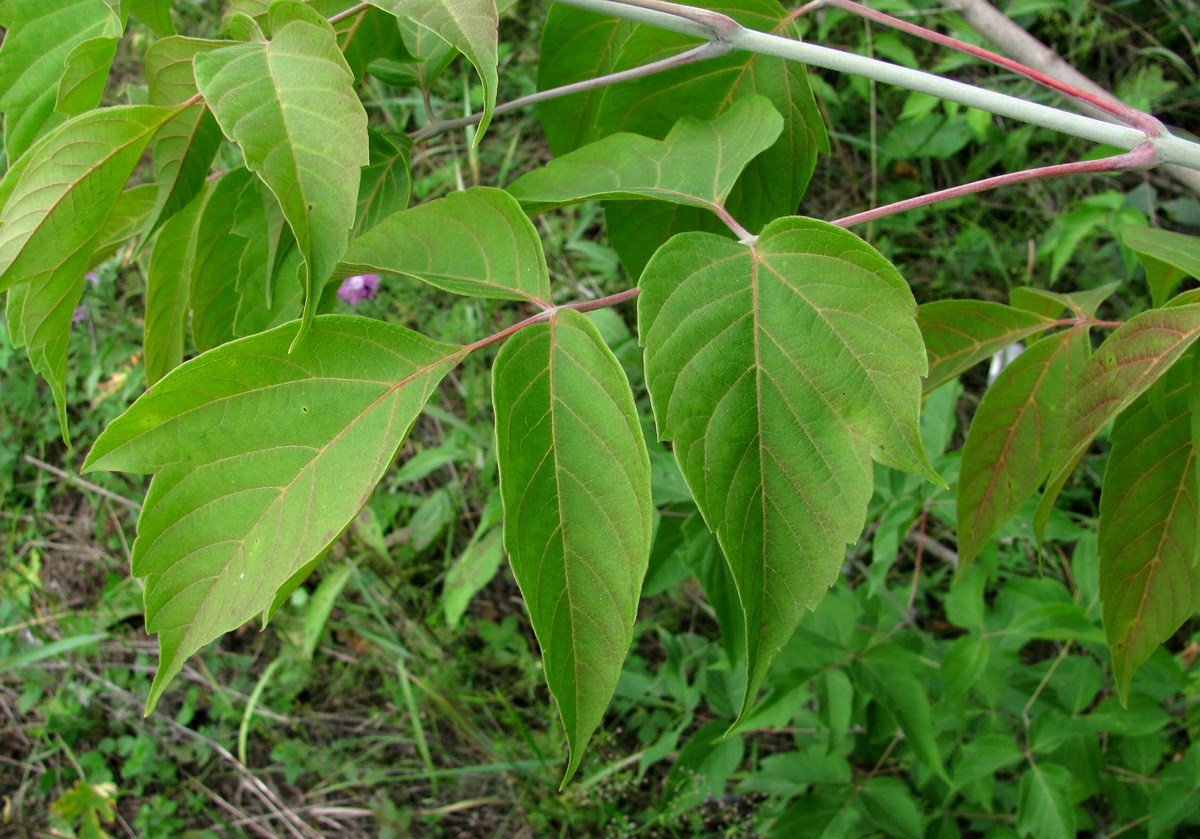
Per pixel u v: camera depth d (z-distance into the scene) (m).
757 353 0.28
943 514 0.67
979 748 0.64
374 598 1.03
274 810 1.03
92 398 1.15
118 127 0.30
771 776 0.75
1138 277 0.98
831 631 0.64
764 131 0.33
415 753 1.03
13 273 0.30
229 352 0.28
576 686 0.27
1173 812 0.65
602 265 1.07
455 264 0.31
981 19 0.67
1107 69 1.13
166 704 1.10
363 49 0.36
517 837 0.96
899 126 1.09
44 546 1.18
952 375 0.40
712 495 0.27
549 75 0.41
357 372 0.28
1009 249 1.05
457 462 1.11
